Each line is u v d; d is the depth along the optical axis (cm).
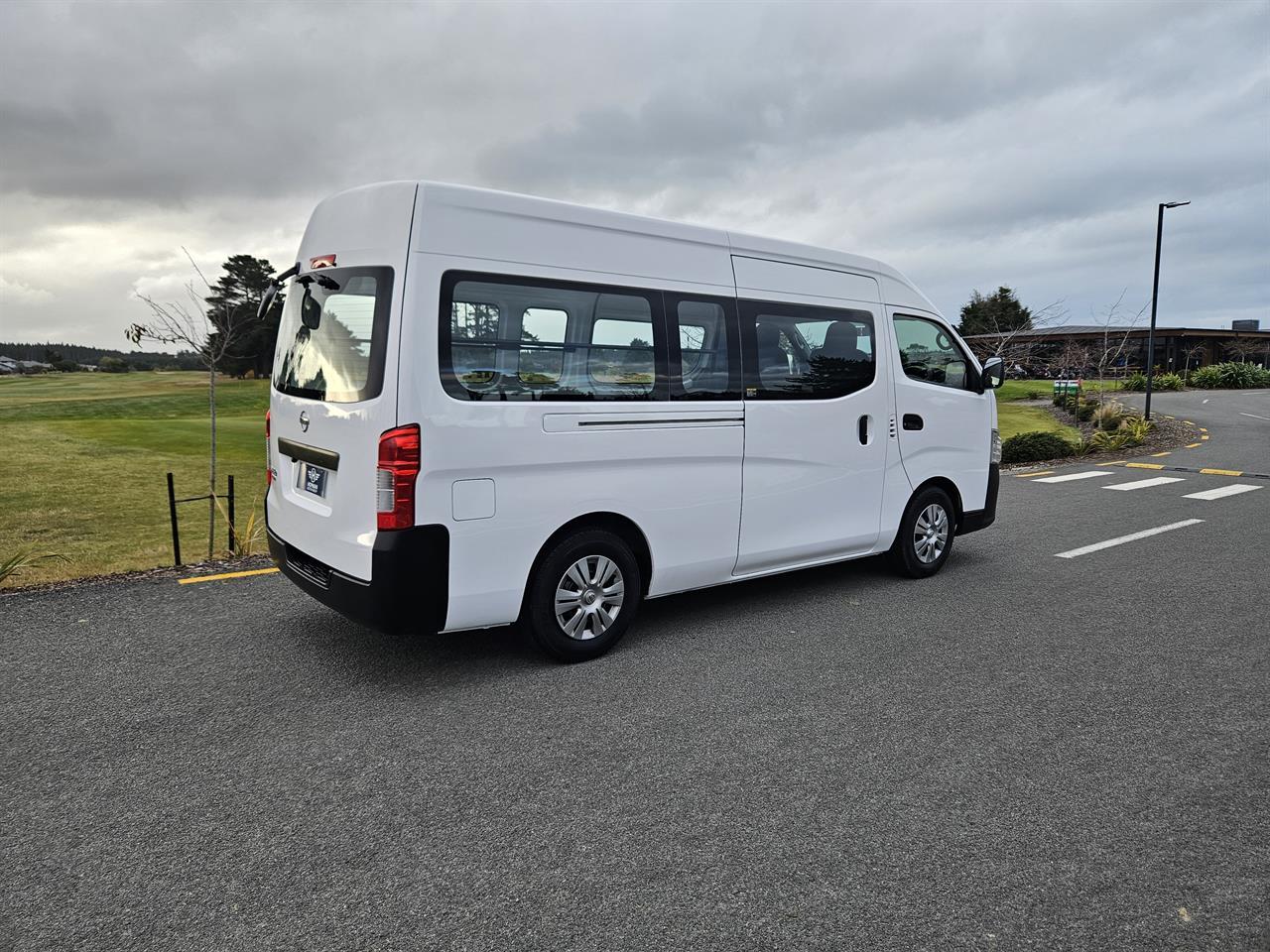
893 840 261
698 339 445
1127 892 234
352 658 420
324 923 221
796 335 493
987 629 479
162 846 257
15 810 277
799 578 598
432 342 352
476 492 367
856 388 527
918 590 564
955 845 258
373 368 354
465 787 294
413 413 347
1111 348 3766
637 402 418
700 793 290
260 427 2448
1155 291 1992
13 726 341
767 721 351
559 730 341
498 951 210
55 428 2352
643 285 421
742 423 465
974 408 610
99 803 282
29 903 229
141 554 795
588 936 216
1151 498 994
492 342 370
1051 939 215
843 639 461
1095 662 424
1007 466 1390
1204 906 228
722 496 462
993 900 230
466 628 379
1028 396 3494
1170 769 310
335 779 299
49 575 665
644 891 235
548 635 404
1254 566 637
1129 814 277
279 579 567
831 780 300
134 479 1426
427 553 355
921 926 220
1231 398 3544
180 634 454
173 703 364
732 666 416
